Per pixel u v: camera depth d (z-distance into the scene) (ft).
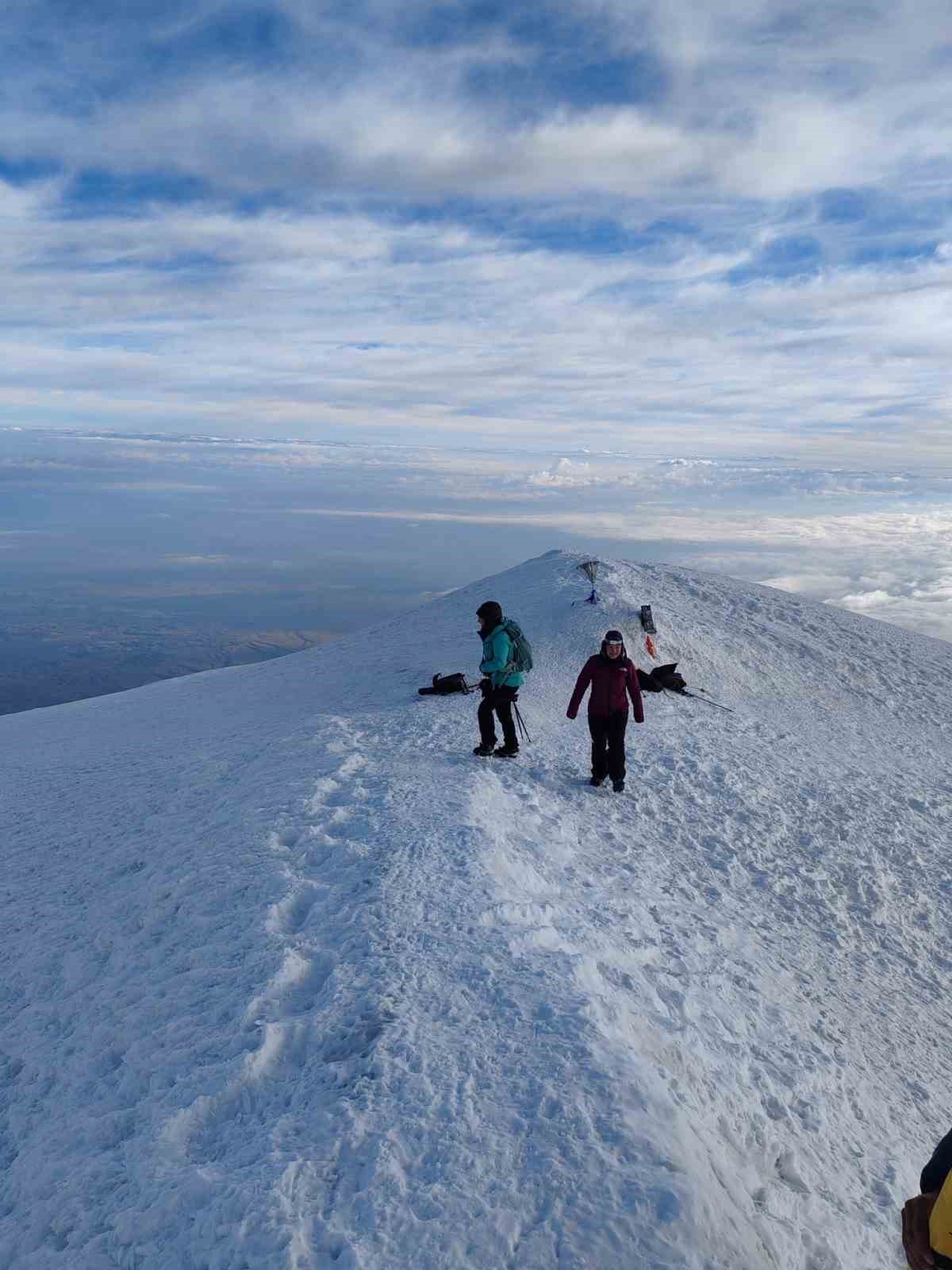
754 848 35.73
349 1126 12.41
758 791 41.55
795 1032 20.08
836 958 28.53
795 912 31.45
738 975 22.67
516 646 39.75
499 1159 11.55
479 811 29.37
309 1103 13.39
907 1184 15.11
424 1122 12.36
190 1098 14.20
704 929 25.91
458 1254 10.16
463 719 47.85
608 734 38.32
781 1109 15.88
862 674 70.74
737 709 58.70
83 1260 11.32
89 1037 17.52
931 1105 20.16
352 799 30.60
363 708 55.01
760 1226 11.28
